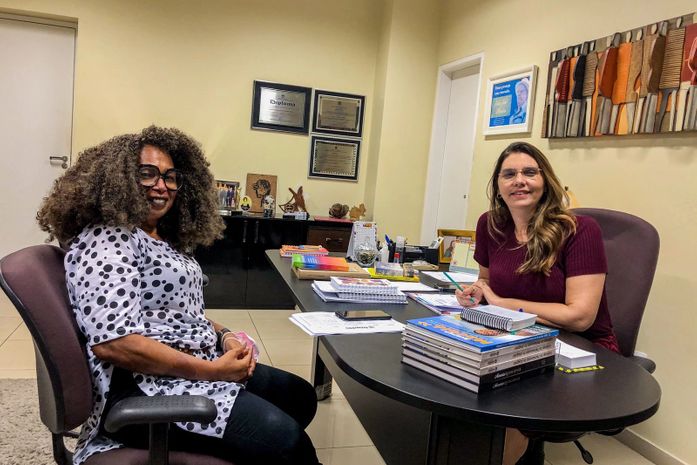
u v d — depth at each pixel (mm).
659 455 2061
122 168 1113
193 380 1119
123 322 1032
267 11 4070
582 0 2586
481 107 3482
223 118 4070
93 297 1029
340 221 3908
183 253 1389
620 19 2344
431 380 985
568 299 1499
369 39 4301
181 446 1071
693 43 1937
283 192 4258
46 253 1090
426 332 1019
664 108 2047
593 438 2252
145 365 1056
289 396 1362
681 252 2016
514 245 1680
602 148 2408
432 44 4129
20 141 3928
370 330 1295
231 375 1171
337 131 4309
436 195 4203
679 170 2027
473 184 3566
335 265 1930
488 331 1032
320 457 1939
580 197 2531
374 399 1397
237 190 4055
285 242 3820
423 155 4211
